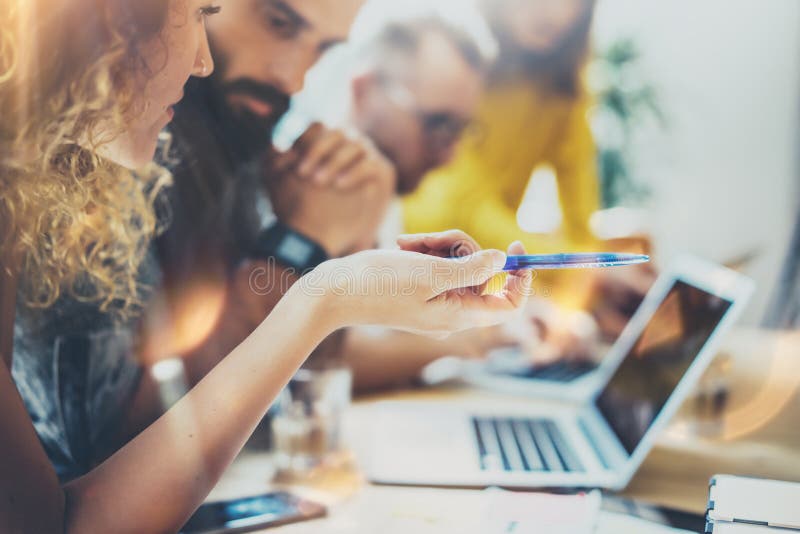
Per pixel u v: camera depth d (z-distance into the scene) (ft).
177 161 3.53
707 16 5.35
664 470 2.66
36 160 1.98
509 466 2.65
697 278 2.92
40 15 1.80
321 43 4.12
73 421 2.80
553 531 2.09
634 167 5.53
